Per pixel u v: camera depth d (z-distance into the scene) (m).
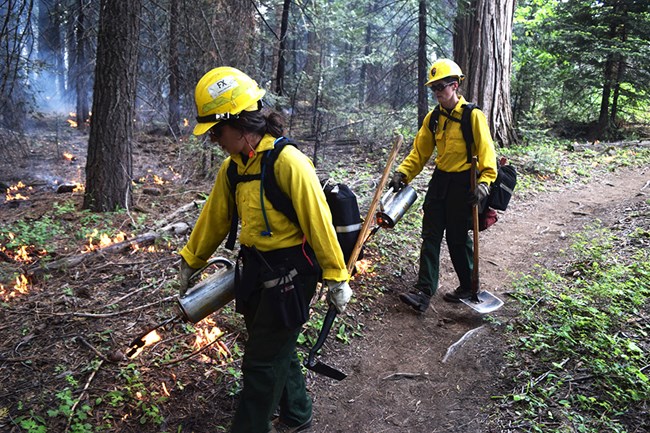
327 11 11.63
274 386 2.62
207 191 8.38
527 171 9.80
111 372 3.36
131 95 6.86
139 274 4.75
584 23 14.37
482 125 4.16
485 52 11.23
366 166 10.11
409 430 3.16
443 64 4.20
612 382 3.23
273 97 9.62
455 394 3.47
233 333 3.86
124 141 6.86
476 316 4.52
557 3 16.17
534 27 14.85
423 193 7.86
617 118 15.20
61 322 3.88
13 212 7.31
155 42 9.31
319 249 2.46
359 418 3.28
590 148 12.27
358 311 4.50
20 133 10.34
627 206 7.27
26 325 3.83
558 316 4.11
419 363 3.86
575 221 7.03
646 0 13.39
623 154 11.49
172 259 5.11
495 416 3.18
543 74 14.55
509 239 6.51
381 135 12.26
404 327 4.37
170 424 3.01
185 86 9.49
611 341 3.56
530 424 3.03
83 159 11.79
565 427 2.94
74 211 6.91
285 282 2.49
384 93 13.72
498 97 11.54
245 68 9.41
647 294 4.34
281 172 2.43
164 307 4.14
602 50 13.69
